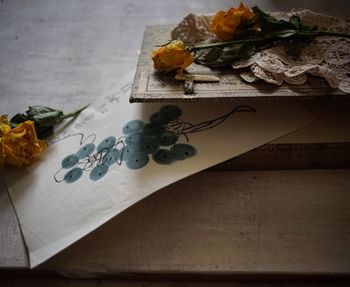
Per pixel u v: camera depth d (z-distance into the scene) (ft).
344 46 1.08
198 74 1.04
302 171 1.08
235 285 0.94
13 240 0.97
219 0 1.76
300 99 0.95
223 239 0.95
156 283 0.96
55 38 1.64
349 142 1.01
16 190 1.01
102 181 0.98
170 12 1.72
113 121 1.14
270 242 0.93
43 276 0.97
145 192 0.94
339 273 0.88
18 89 1.39
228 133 1.05
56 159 1.07
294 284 0.93
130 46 1.55
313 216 0.97
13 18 1.79
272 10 1.60
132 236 0.97
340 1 1.61
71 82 1.40
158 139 1.05
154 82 1.04
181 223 0.99
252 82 0.99
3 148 0.99
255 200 1.02
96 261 0.93
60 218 0.93
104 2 1.87
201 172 1.10
